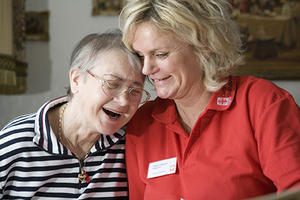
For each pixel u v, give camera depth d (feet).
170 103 5.58
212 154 4.97
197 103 5.25
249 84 5.16
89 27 11.90
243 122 4.88
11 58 10.45
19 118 5.63
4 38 10.34
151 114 5.64
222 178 4.81
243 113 4.91
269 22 12.50
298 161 4.32
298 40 12.56
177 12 4.66
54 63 11.87
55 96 11.90
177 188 5.13
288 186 4.26
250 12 12.46
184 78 4.97
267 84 5.10
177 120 5.42
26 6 11.71
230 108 5.08
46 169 5.22
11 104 11.72
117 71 5.03
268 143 4.58
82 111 5.25
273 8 12.50
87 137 5.45
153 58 4.93
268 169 4.55
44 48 11.82
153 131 5.61
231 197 4.75
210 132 5.07
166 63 4.87
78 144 5.54
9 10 10.44
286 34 12.55
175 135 5.41
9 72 10.41
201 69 5.13
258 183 4.79
